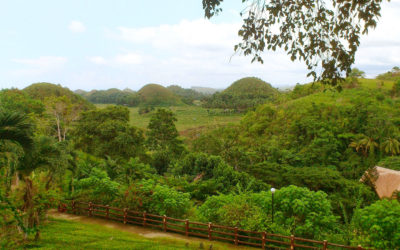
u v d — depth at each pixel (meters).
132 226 13.55
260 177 30.64
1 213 9.12
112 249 10.13
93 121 41.78
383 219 8.94
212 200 13.20
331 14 4.72
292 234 11.02
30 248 9.75
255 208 11.85
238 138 69.44
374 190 27.73
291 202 11.52
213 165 26.98
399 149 47.16
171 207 13.70
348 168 46.91
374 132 50.56
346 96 76.50
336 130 57.19
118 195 15.08
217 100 184.50
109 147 39.81
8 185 10.32
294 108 78.88
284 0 4.78
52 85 106.81
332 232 11.21
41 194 10.95
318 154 49.91
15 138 7.98
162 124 51.31
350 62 4.80
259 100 167.12
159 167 41.22
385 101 71.25
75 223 13.73
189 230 12.58
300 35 4.96
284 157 47.53
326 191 26.94
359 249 9.01
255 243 10.96
